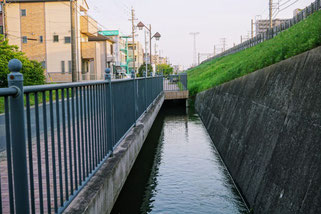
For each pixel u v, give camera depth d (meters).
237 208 6.23
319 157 4.06
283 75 6.73
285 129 5.58
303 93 5.29
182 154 10.70
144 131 8.63
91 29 41.59
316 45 7.16
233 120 10.52
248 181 6.66
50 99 2.81
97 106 4.29
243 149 8.01
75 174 3.31
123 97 6.34
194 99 29.33
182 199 6.66
